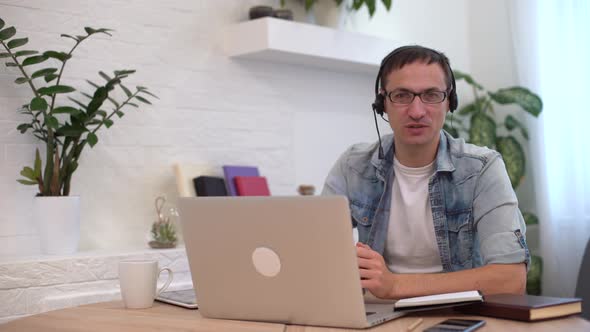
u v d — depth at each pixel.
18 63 2.65
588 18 4.21
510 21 4.42
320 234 1.33
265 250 1.40
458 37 4.71
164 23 3.33
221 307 1.49
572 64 4.24
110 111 3.14
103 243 3.10
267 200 1.37
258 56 3.56
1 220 2.84
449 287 1.62
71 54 2.95
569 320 1.38
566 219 4.27
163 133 3.31
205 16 3.47
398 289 1.60
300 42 3.51
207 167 3.43
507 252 1.73
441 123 1.84
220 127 3.51
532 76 4.33
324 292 1.36
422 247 2.00
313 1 3.71
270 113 3.71
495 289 1.66
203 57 3.46
